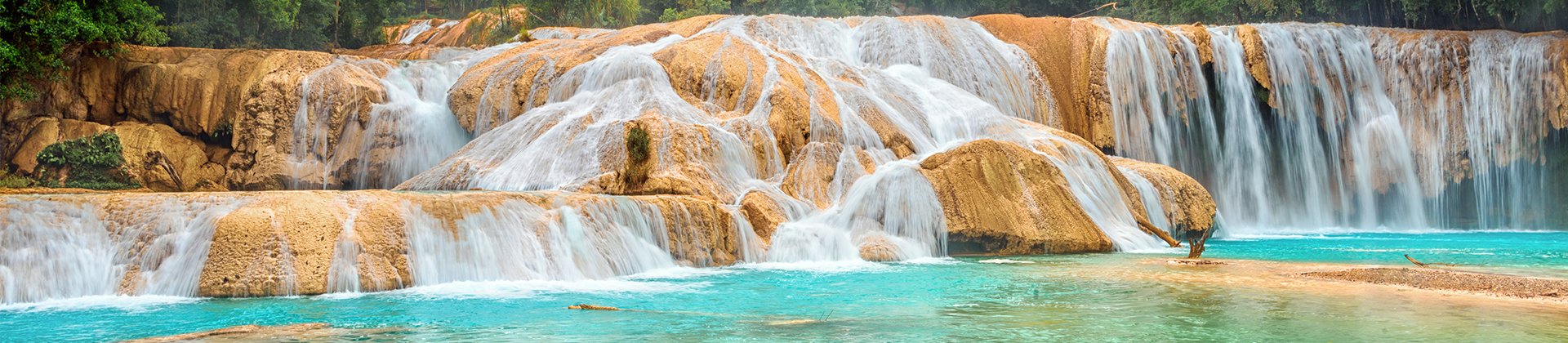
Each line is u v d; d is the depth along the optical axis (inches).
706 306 501.7
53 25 992.9
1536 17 1547.7
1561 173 1386.6
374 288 552.1
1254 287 574.2
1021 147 909.2
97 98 1107.9
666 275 655.8
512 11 2256.4
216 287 521.7
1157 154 1338.6
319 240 551.5
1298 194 1379.2
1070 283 604.1
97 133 1030.4
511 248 615.8
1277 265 733.9
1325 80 1391.5
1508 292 541.0
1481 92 1382.9
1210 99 1390.3
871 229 820.6
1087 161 982.4
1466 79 1386.6
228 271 527.2
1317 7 1754.4
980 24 1428.4
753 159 922.1
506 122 1071.6
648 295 548.7
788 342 395.5
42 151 1002.1
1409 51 1403.8
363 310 479.2
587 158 883.4
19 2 973.2
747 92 1037.2
